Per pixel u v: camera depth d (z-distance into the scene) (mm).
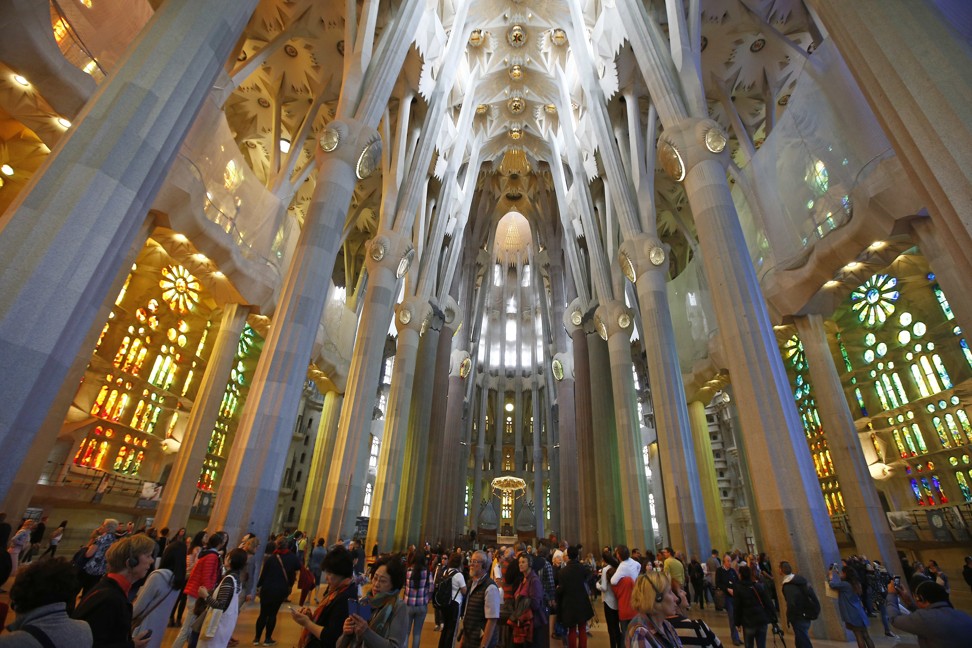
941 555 17031
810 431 23375
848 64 5176
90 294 4785
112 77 5594
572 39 22766
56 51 10219
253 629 6887
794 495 8227
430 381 24875
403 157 19641
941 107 4113
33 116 11125
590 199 23672
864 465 12883
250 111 20516
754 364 9352
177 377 22719
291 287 11133
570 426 28594
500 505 39375
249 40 17500
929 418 18391
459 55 22188
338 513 14156
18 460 4086
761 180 14992
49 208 4648
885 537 12039
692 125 12094
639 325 26109
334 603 2699
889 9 4730
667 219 25609
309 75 18641
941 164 4020
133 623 3383
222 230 13945
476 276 35875
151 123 5496
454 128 25703
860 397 21000
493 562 7859
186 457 14227
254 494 9273
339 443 15172
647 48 14180
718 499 20016
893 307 19594
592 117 20094
